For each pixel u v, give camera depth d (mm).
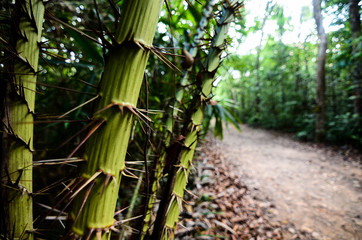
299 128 8039
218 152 4758
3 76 453
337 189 3186
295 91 9359
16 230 492
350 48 4148
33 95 504
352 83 6250
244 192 2906
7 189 471
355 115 5320
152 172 927
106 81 419
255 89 10812
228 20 725
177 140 729
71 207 439
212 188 2766
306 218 2443
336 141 5750
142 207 912
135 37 415
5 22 460
